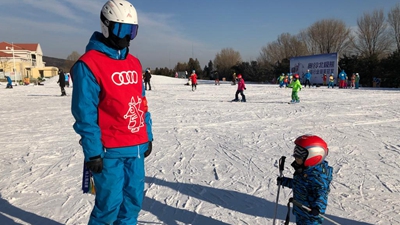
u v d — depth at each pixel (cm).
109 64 256
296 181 305
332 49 5869
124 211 286
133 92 267
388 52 4709
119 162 267
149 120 309
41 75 7900
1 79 5650
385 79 3694
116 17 251
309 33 6250
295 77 1634
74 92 248
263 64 6500
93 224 272
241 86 1731
